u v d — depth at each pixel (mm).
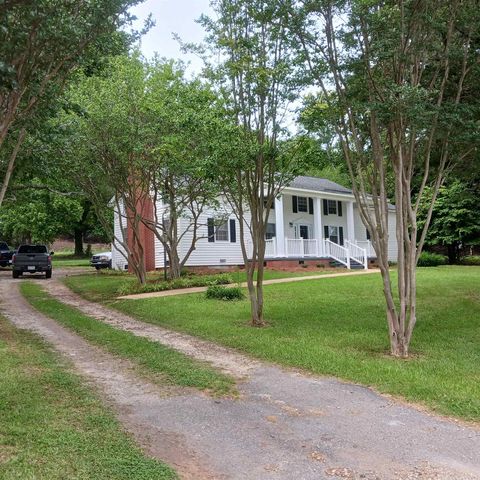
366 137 8742
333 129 8898
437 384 6125
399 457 4207
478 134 7555
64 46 6035
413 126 7586
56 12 5531
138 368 7082
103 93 13930
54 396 5633
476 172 11109
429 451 4328
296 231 28984
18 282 21359
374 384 6289
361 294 13984
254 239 10211
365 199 8250
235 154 9234
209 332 9352
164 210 21250
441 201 28875
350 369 6875
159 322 10625
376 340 8625
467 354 7781
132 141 14125
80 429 4633
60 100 8266
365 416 5199
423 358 7559
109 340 8867
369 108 7430
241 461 4113
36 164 11344
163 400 5688
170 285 16422
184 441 4516
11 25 4773
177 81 14102
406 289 8227
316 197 28125
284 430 4809
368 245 30703
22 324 10648
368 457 4207
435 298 13594
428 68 8688
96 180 16922
